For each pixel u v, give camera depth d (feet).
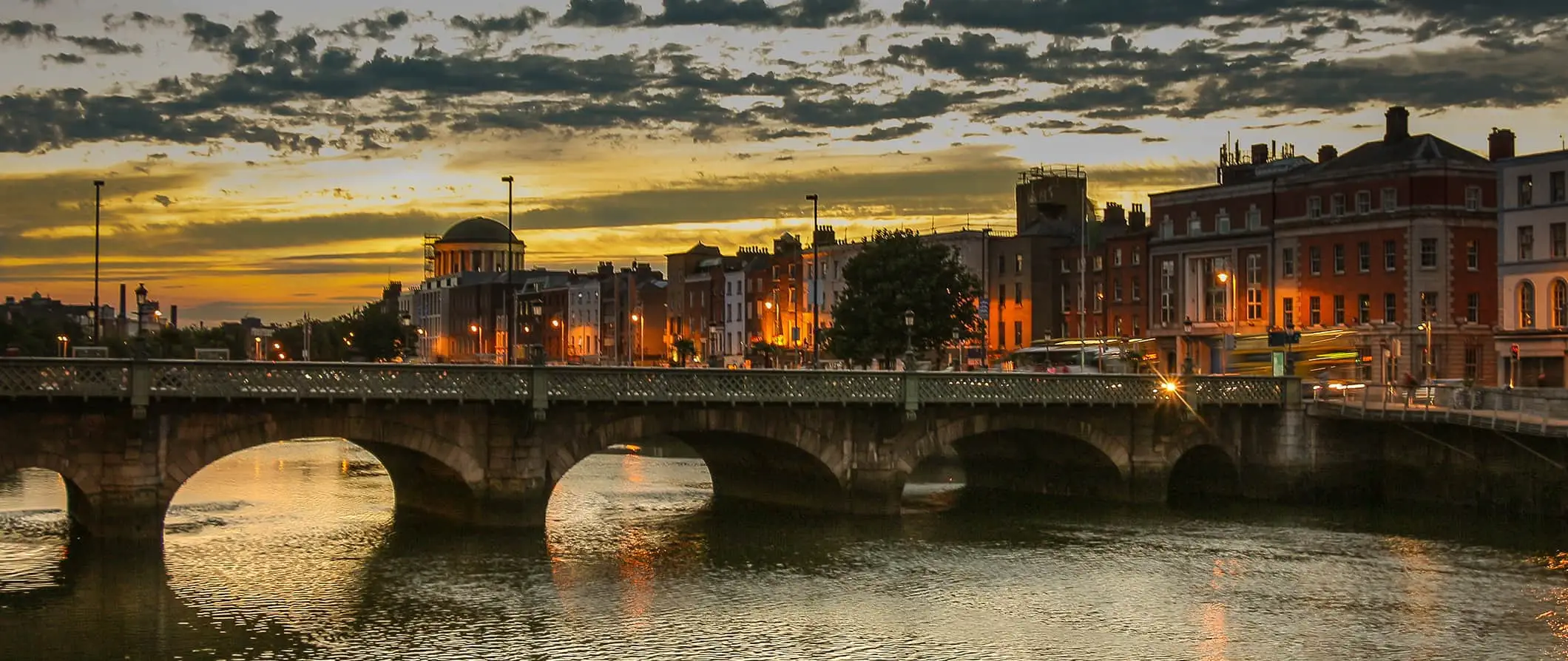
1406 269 338.75
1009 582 180.86
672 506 246.06
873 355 377.71
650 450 367.86
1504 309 317.01
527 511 202.39
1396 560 193.47
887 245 382.63
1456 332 336.29
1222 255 386.73
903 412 221.66
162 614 159.12
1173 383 242.99
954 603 170.09
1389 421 243.60
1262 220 376.27
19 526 210.79
